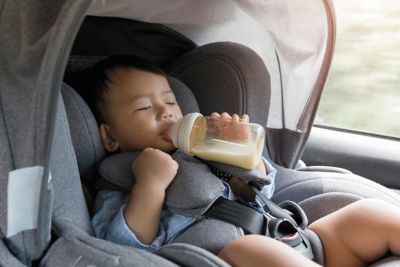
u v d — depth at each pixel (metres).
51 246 0.84
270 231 1.06
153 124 1.20
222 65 1.40
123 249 0.78
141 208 1.01
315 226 1.17
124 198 1.11
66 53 0.66
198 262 0.78
